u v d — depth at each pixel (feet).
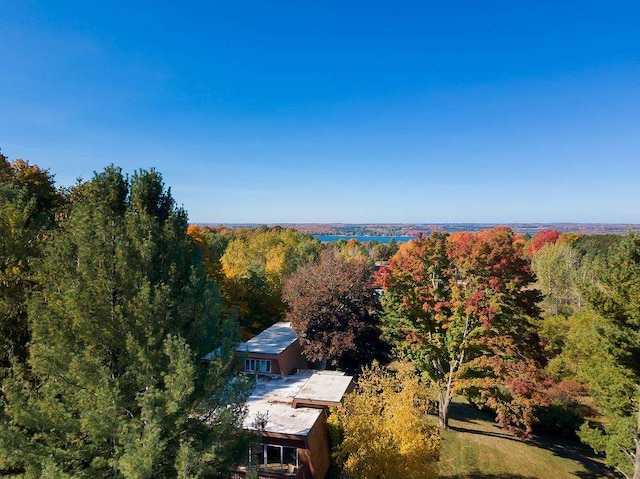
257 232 364.38
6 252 42.70
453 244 75.97
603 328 54.39
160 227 36.47
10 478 29.40
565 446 73.56
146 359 29.07
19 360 38.63
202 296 36.58
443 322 74.54
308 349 86.28
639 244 58.49
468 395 72.38
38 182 82.79
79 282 30.66
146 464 25.32
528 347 68.08
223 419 31.89
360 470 44.98
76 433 29.96
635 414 55.21
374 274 98.43
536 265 169.89
